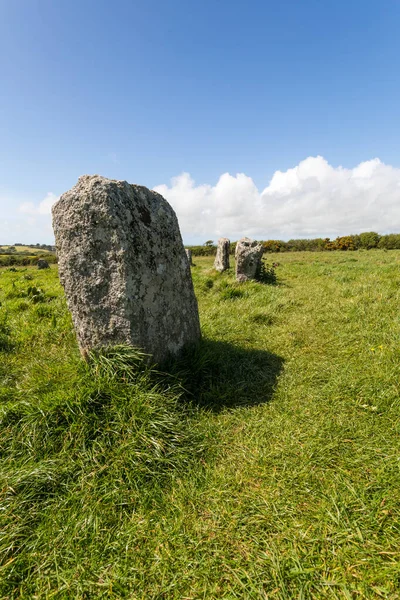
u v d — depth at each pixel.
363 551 1.57
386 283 7.04
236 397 3.05
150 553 1.67
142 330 2.86
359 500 1.83
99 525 1.81
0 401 2.86
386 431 2.39
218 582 1.51
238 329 4.92
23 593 1.51
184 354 3.40
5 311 5.96
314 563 1.55
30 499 1.93
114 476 2.09
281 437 2.46
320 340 4.32
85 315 2.86
